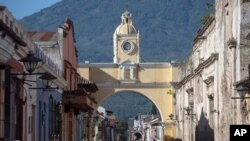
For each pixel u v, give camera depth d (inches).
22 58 928.9
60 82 1558.8
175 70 3048.7
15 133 1018.7
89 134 2600.9
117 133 5974.4
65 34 1777.8
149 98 3095.5
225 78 1470.2
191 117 2203.5
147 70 3105.3
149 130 5260.8
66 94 1707.7
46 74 1048.2
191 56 2252.7
